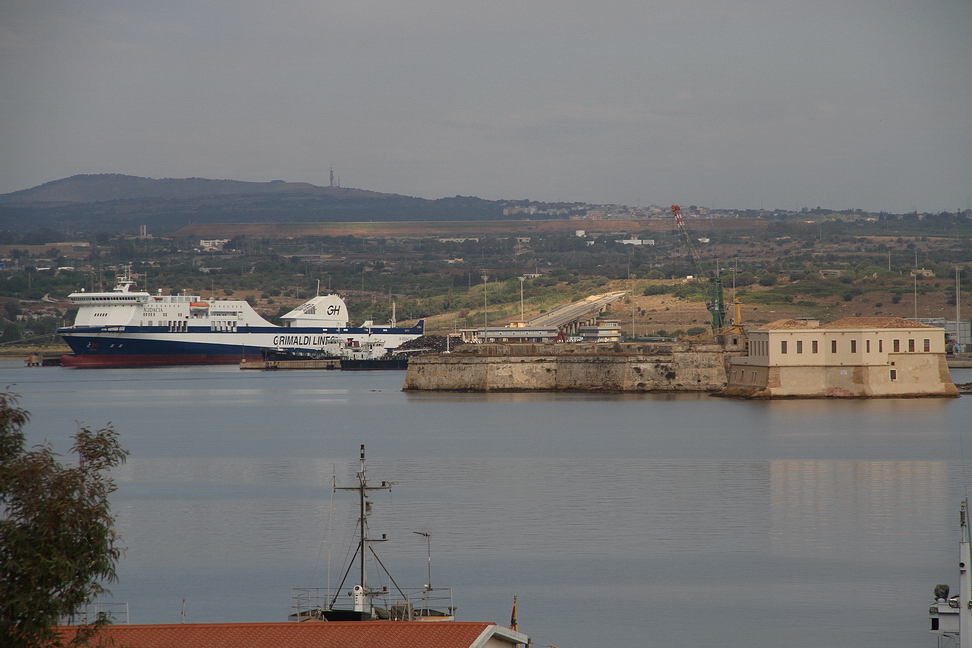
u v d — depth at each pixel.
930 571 120.31
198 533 141.50
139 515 154.00
